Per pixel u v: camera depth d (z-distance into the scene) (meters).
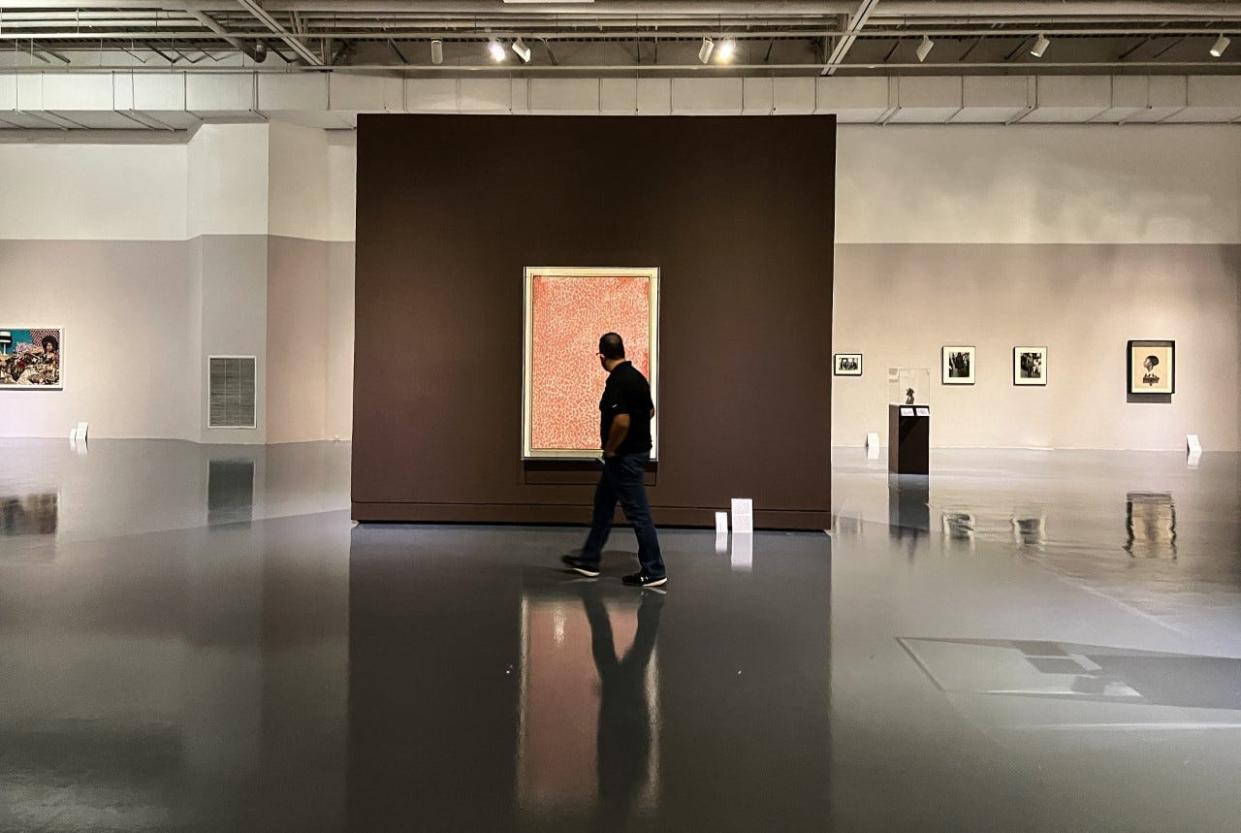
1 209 17.77
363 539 7.46
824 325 7.98
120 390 17.88
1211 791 2.92
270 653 4.33
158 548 6.97
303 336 17.56
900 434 13.48
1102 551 7.17
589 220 8.06
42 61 16.47
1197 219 17.77
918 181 17.98
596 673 4.08
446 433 8.17
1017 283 17.98
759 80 16.56
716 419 8.03
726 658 4.32
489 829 2.64
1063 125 17.77
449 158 8.11
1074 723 3.51
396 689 3.84
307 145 17.47
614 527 8.09
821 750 3.24
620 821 2.70
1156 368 17.84
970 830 2.66
